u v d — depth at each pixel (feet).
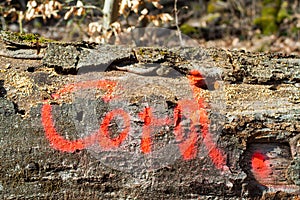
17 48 6.42
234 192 6.01
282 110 6.09
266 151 6.14
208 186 5.96
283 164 6.14
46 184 5.80
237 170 5.97
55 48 6.37
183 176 5.91
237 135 5.99
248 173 6.09
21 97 5.96
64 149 5.80
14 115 5.81
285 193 6.07
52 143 5.80
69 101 5.95
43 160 5.78
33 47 6.45
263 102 6.22
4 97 5.92
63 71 6.25
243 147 5.99
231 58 6.59
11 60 6.32
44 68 6.25
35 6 10.19
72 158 5.81
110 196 5.90
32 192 5.78
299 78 6.50
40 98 5.96
